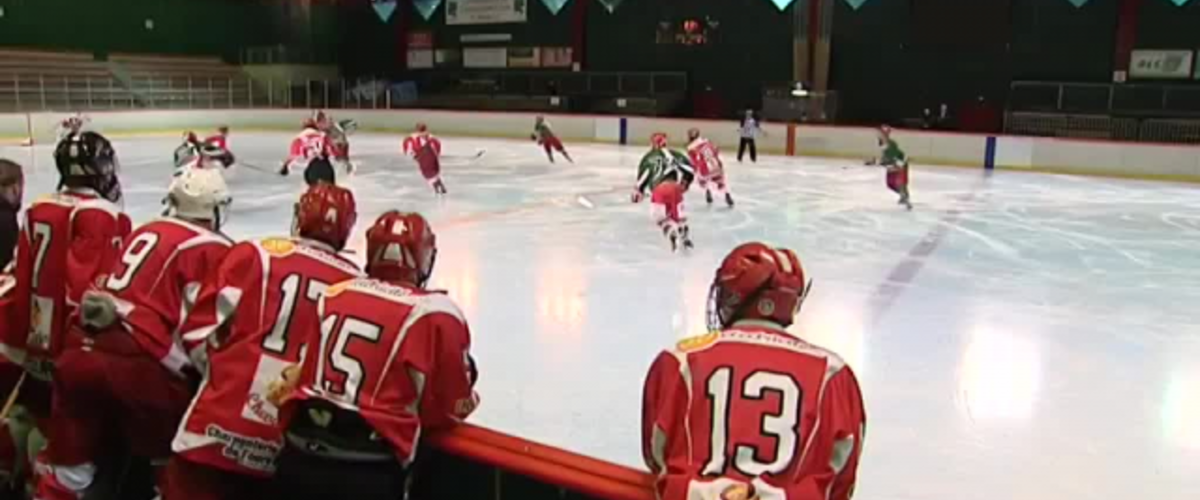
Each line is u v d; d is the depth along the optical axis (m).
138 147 17.48
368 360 1.69
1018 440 3.70
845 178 13.83
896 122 22.28
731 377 1.41
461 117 22.06
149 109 21.95
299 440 1.71
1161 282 6.86
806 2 22.20
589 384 4.29
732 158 17.23
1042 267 7.39
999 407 4.08
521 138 21.31
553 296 6.11
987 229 9.30
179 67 27.16
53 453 2.18
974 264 7.48
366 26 29.31
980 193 12.30
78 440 2.17
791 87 22.53
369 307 1.72
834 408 1.38
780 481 1.34
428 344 1.70
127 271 2.12
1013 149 15.64
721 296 1.52
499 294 6.16
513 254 7.64
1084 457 3.53
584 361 4.66
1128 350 5.01
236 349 1.90
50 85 23.44
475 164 15.45
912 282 6.75
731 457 1.36
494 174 13.88
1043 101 20.33
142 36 27.09
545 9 26.36
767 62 23.50
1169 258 7.84
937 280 6.83
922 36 21.58
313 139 12.62
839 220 9.76
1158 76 19.28
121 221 2.40
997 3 20.70
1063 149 15.13
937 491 3.21
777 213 10.19
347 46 29.42
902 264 7.45
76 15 25.59
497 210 10.14
